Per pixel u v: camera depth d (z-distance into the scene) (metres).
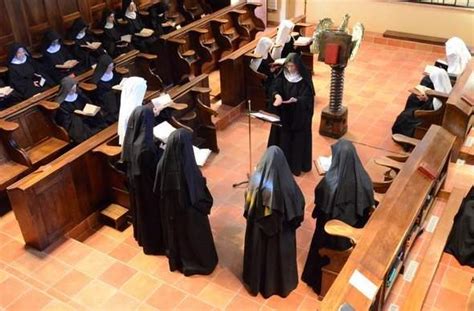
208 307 4.50
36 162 5.92
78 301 4.51
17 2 7.95
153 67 8.15
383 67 9.26
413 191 4.55
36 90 7.46
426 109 6.71
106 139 5.59
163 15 9.78
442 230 4.92
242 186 6.23
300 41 8.27
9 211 5.75
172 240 4.72
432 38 9.84
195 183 4.46
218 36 9.24
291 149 6.23
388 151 6.77
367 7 10.33
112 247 5.30
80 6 8.96
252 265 4.47
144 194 4.81
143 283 4.74
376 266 3.77
